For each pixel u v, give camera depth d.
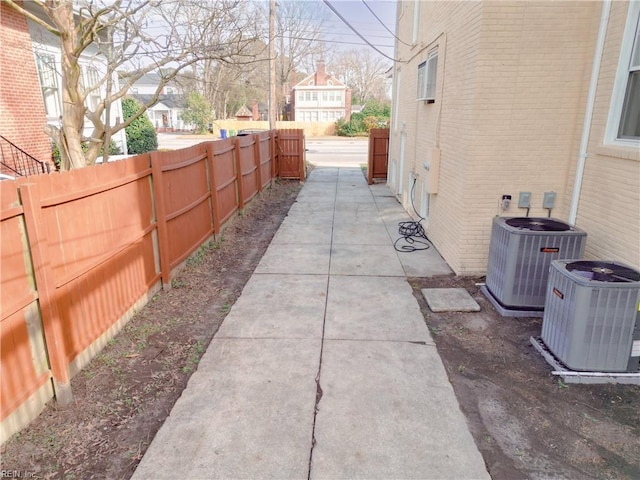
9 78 9.61
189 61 6.24
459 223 5.40
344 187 12.75
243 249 6.85
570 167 4.90
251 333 4.07
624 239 3.94
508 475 2.46
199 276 5.57
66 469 2.49
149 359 3.63
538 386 3.29
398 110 10.99
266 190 11.82
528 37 4.62
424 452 2.62
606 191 4.22
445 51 6.09
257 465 2.51
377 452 2.61
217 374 3.41
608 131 4.24
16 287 2.61
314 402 3.07
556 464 2.55
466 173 5.11
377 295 4.94
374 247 6.80
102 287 3.71
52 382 2.96
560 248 4.25
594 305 3.21
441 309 4.53
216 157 7.08
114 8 5.44
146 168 4.54
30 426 2.77
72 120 5.89
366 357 3.66
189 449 2.64
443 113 6.26
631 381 3.32
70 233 3.22
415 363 3.57
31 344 2.76
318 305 4.68
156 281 4.88
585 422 2.90
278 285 5.24
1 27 9.34
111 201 3.84
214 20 7.03
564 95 4.77
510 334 4.07
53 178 3.00
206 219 6.63
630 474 2.48
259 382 3.31
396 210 9.55
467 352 3.76
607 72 4.22
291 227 8.08
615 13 4.11
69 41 5.55
